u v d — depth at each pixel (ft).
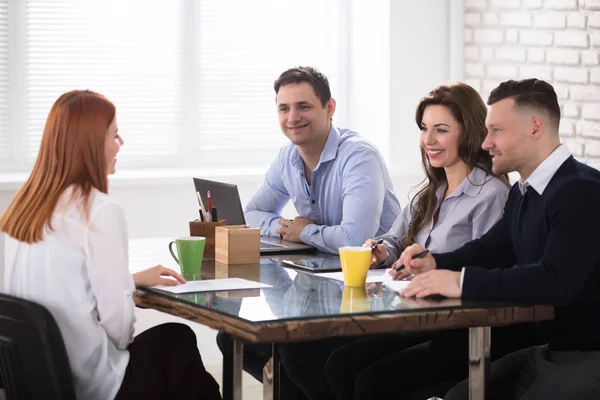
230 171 20.54
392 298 9.21
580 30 16.66
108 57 20.36
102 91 20.39
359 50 21.38
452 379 10.66
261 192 14.96
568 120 17.08
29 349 8.86
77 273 9.24
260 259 12.03
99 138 9.51
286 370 12.38
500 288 9.05
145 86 20.70
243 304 8.93
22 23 19.71
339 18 21.77
